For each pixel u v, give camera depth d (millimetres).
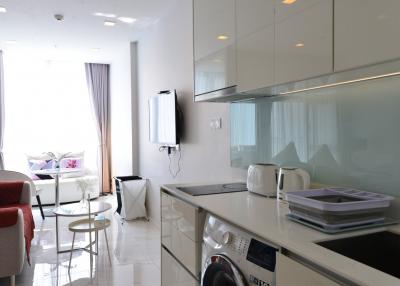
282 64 1631
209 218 1682
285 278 1120
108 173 7168
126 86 5855
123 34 5000
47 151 6777
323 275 981
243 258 1344
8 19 4215
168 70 4133
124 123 6078
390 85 1483
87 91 7074
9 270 2551
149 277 2984
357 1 1231
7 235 2531
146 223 4812
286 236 1223
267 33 1739
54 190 6055
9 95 6398
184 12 3623
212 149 3092
